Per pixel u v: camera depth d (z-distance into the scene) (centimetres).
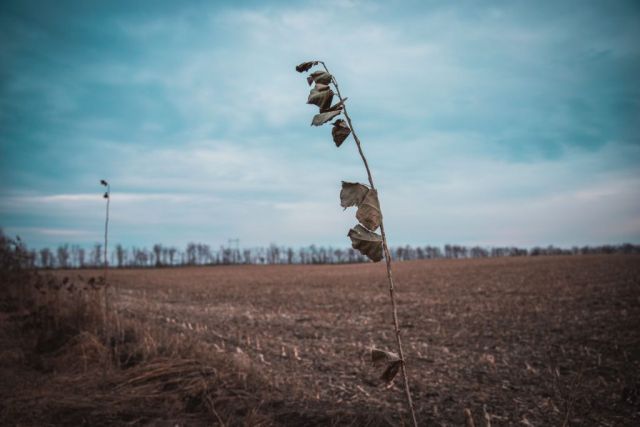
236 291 1928
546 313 998
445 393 449
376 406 399
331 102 118
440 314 1066
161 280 3031
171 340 535
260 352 632
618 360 566
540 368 546
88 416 339
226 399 375
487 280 2162
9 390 383
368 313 1123
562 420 369
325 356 618
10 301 711
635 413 372
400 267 4444
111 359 466
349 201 111
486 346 696
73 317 617
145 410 355
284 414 356
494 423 365
